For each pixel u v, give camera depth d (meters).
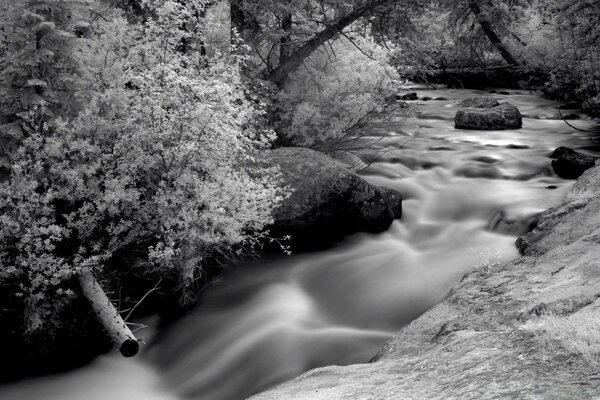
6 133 6.72
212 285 8.00
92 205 6.73
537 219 9.34
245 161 8.61
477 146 14.26
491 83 24.64
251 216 7.32
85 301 6.69
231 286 8.02
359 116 12.43
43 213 6.52
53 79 7.08
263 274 8.37
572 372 3.11
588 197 8.16
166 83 7.45
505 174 12.21
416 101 20.66
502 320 4.64
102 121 7.00
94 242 6.97
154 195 7.51
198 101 7.42
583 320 3.71
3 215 6.36
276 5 11.45
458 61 27.47
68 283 6.78
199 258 7.36
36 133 6.57
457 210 10.56
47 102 6.81
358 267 8.55
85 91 7.22
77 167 6.64
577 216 6.93
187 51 9.07
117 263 7.41
